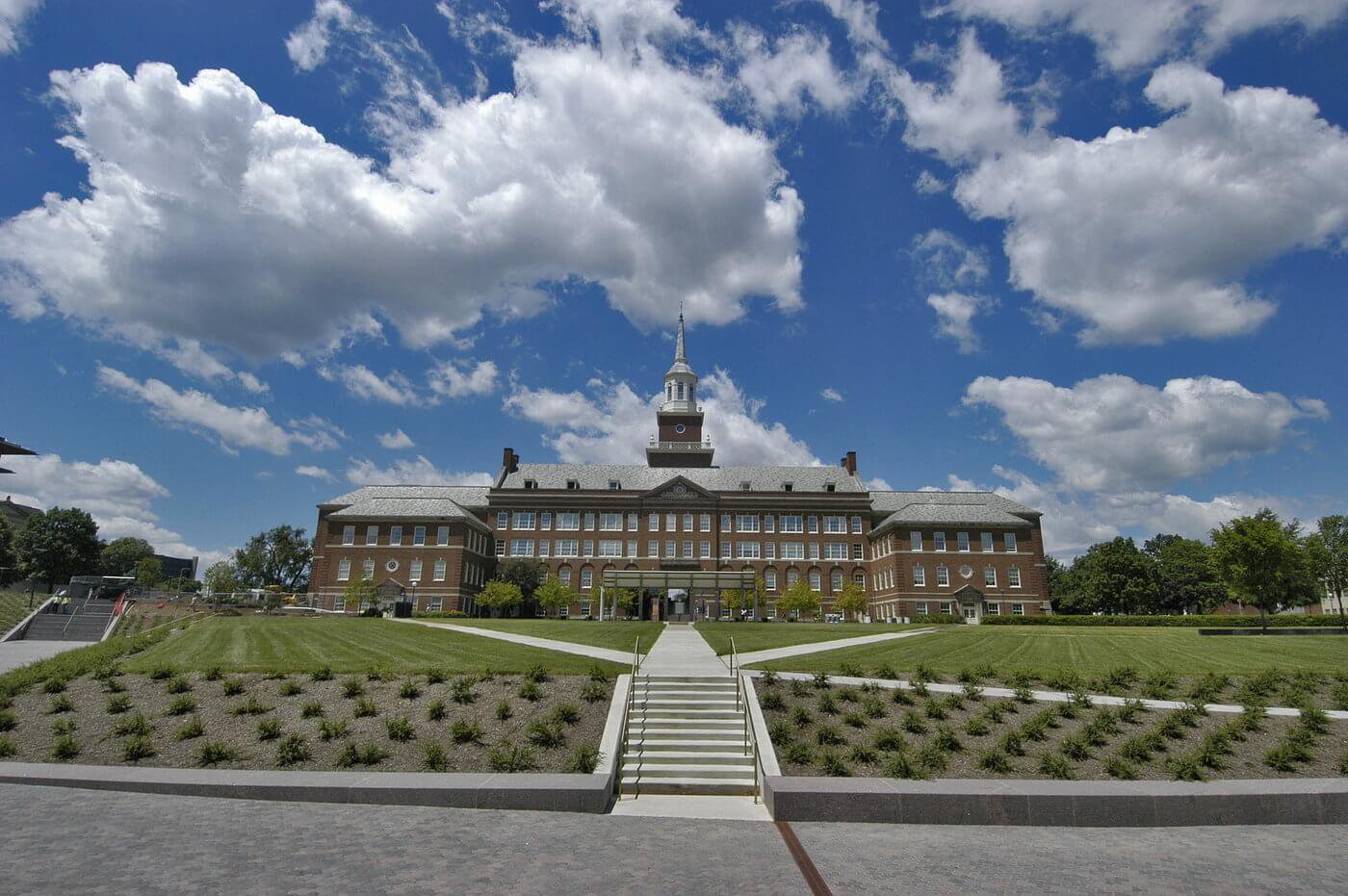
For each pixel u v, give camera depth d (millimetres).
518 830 12945
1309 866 11656
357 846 11648
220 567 111500
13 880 9719
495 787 14461
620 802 15422
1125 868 11430
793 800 14109
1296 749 18094
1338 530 83125
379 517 82500
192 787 14617
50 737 18062
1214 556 49812
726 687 22047
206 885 9695
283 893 9500
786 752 17922
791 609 82938
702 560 91812
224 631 34562
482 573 89375
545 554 92188
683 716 19969
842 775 16859
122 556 134000
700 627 44656
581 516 93312
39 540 96000
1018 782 14844
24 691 21047
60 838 11602
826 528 93062
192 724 18484
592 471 99188
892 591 84000
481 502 94812
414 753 17297
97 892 9352
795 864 11375
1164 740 18859
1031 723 19359
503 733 18422
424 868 10680
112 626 50781
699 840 12625
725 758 17625
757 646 32406
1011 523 83812
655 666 25344
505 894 9711
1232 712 20875
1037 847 12484
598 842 12328
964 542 83625
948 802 14008
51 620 52062
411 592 80938
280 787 14492
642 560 91688
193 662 25578
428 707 19891
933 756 17156
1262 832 13562
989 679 23672
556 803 14422
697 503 92875
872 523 94188
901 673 24562
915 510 86562
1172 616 60219
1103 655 29672
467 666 23953
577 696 20953
